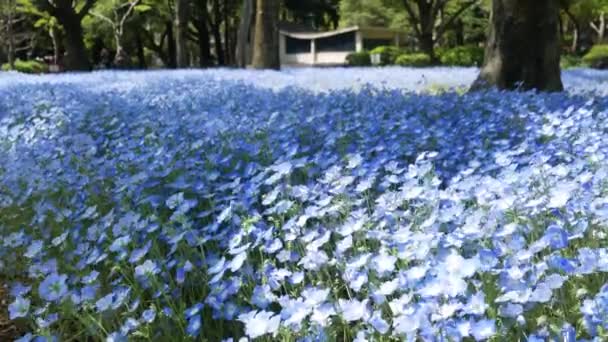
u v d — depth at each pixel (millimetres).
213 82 10359
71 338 2410
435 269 2082
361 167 3559
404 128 4551
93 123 5863
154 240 2805
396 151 4078
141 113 6262
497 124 4879
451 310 1791
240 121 5328
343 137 4500
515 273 1959
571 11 35406
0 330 2889
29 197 3777
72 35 24953
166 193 3656
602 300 1797
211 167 3887
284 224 2805
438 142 4309
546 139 4363
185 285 2641
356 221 2670
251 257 2812
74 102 7309
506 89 8344
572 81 11141
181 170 3783
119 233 2852
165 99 7621
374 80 11891
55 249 3150
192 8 38500
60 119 6113
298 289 2406
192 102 7305
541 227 2506
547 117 4715
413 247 2279
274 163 3820
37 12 27703
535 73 8680
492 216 2482
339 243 2473
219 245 2904
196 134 4969
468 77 13062
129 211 3189
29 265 3096
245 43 21109
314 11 49625
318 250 2680
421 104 6137
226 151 4293
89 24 35062
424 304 1866
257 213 2932
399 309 1963
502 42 8766
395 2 32062
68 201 3641
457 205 2643
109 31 36375
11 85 10867
